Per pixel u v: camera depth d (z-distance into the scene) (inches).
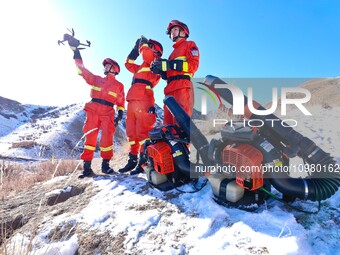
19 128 2699.3
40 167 328.8
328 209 102.8
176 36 177.2
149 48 190.1
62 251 111.4
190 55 165.0
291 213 101.4
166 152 137.4
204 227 101.3
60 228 128.9
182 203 124.5
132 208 130.9
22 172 345.4
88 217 132.4
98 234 117.1
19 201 182.7
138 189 153.3
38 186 223.6
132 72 220.1
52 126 2518.5
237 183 107.5
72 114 2942.9
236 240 90.3
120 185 165.8
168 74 177.3
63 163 288.4
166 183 146.7
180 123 138.1
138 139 194.2
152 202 132.3
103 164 217.0
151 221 115.4
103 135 213.8
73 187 189.5
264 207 108.8
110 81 218.8
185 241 97.7
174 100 144.8
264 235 89.1
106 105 213.3
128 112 204.5
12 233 137.6
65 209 150.9
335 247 82.0
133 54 217.2
